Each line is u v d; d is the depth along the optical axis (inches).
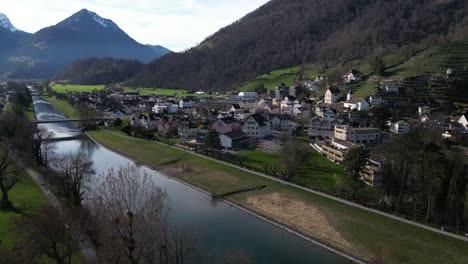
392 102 7175.2
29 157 3937.0
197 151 5044.3
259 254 2400.3
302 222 2864.2
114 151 5541.3
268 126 6348.4
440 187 2807.6
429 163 2950.3
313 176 3865.7
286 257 2378.2
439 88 7347.4
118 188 2268.7
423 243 2455.7
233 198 3417.8
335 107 7760.8
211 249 2423.7
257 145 5408.5
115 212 1971.0
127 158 5118.1
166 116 7066.9
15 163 3521.2
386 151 3786.9
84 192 2915.8
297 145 4630.9
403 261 2304.4
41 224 1902.1
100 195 2336.4
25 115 7578.7
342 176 3617.1
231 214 3090.6
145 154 5132.9
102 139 6294.3
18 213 2672.2
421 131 4938.5
